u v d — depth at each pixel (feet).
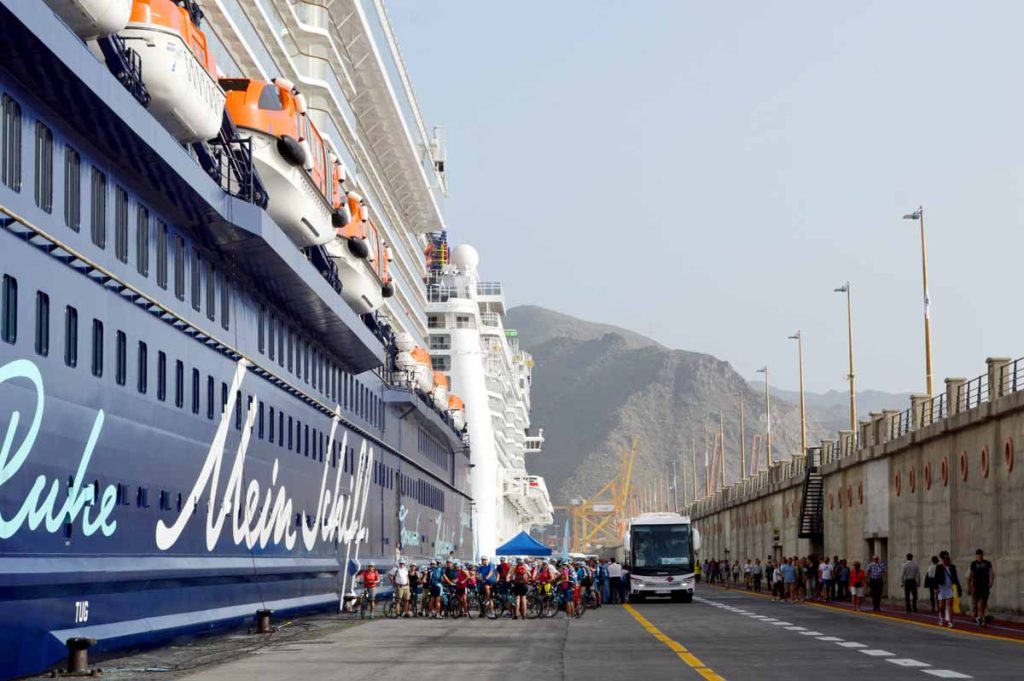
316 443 162.40
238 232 111.96
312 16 182.09
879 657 94.02
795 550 317.22
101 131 85.66
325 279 150.00
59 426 79.61
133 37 93.91
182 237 108.68
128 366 92.63
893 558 218.38
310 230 136.36
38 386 76.64
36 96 78.89
